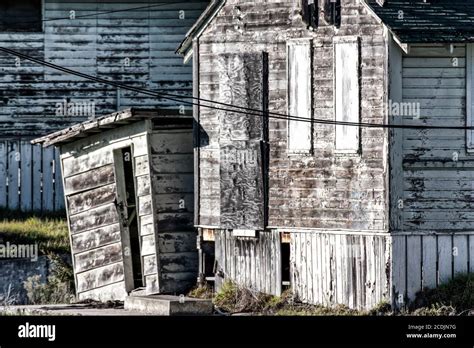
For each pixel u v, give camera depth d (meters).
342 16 44.34
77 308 45.47
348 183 44.22
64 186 48.41
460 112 44.56
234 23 46.19
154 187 46.09
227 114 46.19
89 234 47.78
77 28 60.09
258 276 45.78
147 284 46.25
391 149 43.66
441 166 44.41
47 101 59.84
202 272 46.66
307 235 44.97
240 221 46.00
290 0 45.25
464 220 44.69
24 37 60.00
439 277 44.31
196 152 46.62
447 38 43.50
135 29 60.03
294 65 45.19
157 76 60.00
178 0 60.03
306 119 44.97
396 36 43.25
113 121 45.75
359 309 43.66
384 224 43.47
